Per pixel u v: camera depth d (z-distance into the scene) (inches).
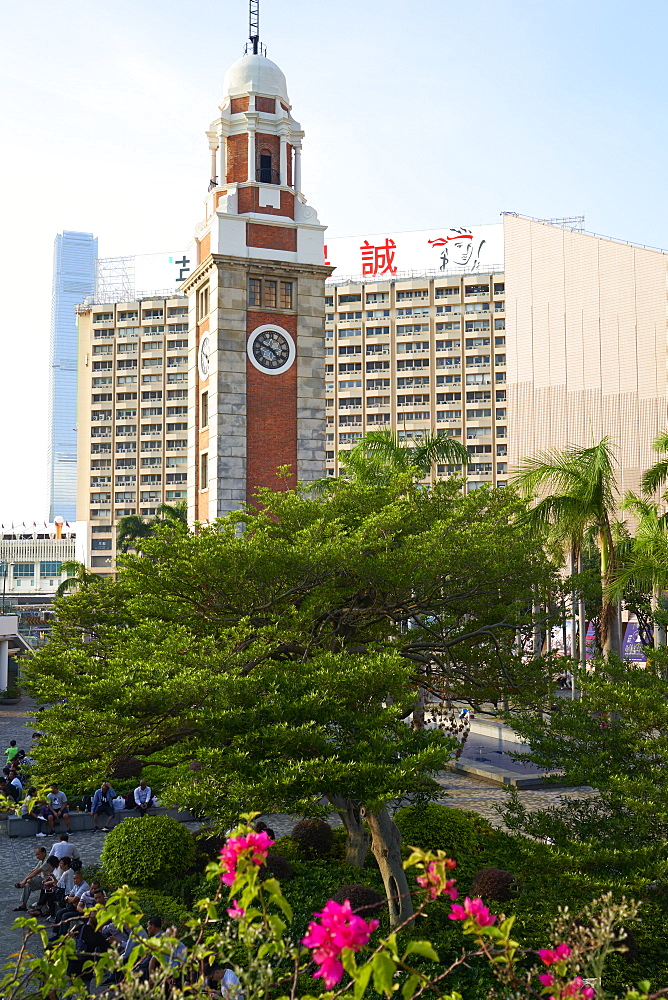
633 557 1077.1
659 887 504.1
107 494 4864.7
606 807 559.2
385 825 652.1
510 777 1179.9
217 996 265.1
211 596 685.9
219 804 533.6
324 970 185.8
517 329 3668.8
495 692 796.6
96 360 4918.8
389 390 4618.6
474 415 4532.5
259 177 1759.4
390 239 4672.7
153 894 727.7
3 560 5556.1
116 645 770.8
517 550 733.9
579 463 1097.4
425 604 741.9
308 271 1694.1
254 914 222.1
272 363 1660.9
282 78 1813.5
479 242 4596.5
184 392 4842.5
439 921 633.6
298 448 1659.7
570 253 3545.8
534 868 526.3
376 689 596.4
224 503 1609.3
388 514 662.5
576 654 1680.6
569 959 245.1
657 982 504.4
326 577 671.1
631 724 560.1
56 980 255.9
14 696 2242.9
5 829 1024.2
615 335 3410.4
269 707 551.8
